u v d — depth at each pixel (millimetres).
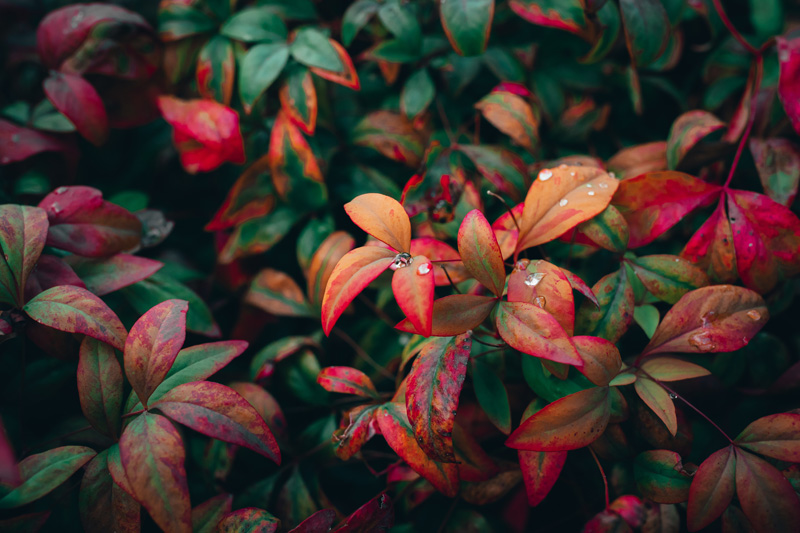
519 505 415
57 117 434
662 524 370
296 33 426
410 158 432
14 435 390
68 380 403
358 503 415
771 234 379
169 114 429
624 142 451
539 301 345
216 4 438
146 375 347
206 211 477
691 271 375
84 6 427
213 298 461
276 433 399
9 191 429
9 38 467
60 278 375
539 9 408
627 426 378
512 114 410
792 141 419
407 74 452
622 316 370
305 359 417
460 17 394
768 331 427
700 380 398
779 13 440
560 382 367
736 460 350
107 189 468
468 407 408
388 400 401
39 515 353
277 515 392
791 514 342
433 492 393
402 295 325
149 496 330
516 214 387
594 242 374
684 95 461
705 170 430
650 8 396
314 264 420
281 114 420
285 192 427
